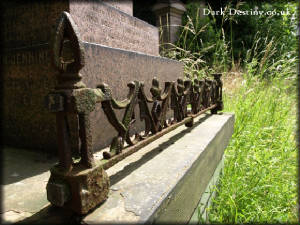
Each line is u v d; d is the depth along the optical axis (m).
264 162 2.56
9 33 1.95
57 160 1.72
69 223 0.92
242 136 3.18
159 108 1.68
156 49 3.63
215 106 3.22
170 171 1.34
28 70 1.86
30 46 1.84
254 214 1.99
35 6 1.83
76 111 0.90
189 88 2.18
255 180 2.34
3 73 1.99
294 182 2.45
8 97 2.00
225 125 2.74
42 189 1.27
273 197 2.17
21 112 1.95
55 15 1.77
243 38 8.45
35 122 1.90
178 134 2.21
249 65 4.16
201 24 7.48
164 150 1.73
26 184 1.33
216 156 2.26
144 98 1.44
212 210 2.10
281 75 4.14
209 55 6.96
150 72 2.62
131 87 1.32
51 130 1.83
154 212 0.96
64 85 0.92
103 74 1.84
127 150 1.27
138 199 1.04
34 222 0.94
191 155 1.61
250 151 2.87
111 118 1.15
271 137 3.19
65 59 1.05
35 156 1.81
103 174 1.03
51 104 0.91
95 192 0.97
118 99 2.04
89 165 0.97
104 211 0.96
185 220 1.36
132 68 2.25
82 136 0.97
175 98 1.91
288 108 4.01
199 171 1.65
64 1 1.75
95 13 2.10
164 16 7.65
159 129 1.68
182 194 1.29
